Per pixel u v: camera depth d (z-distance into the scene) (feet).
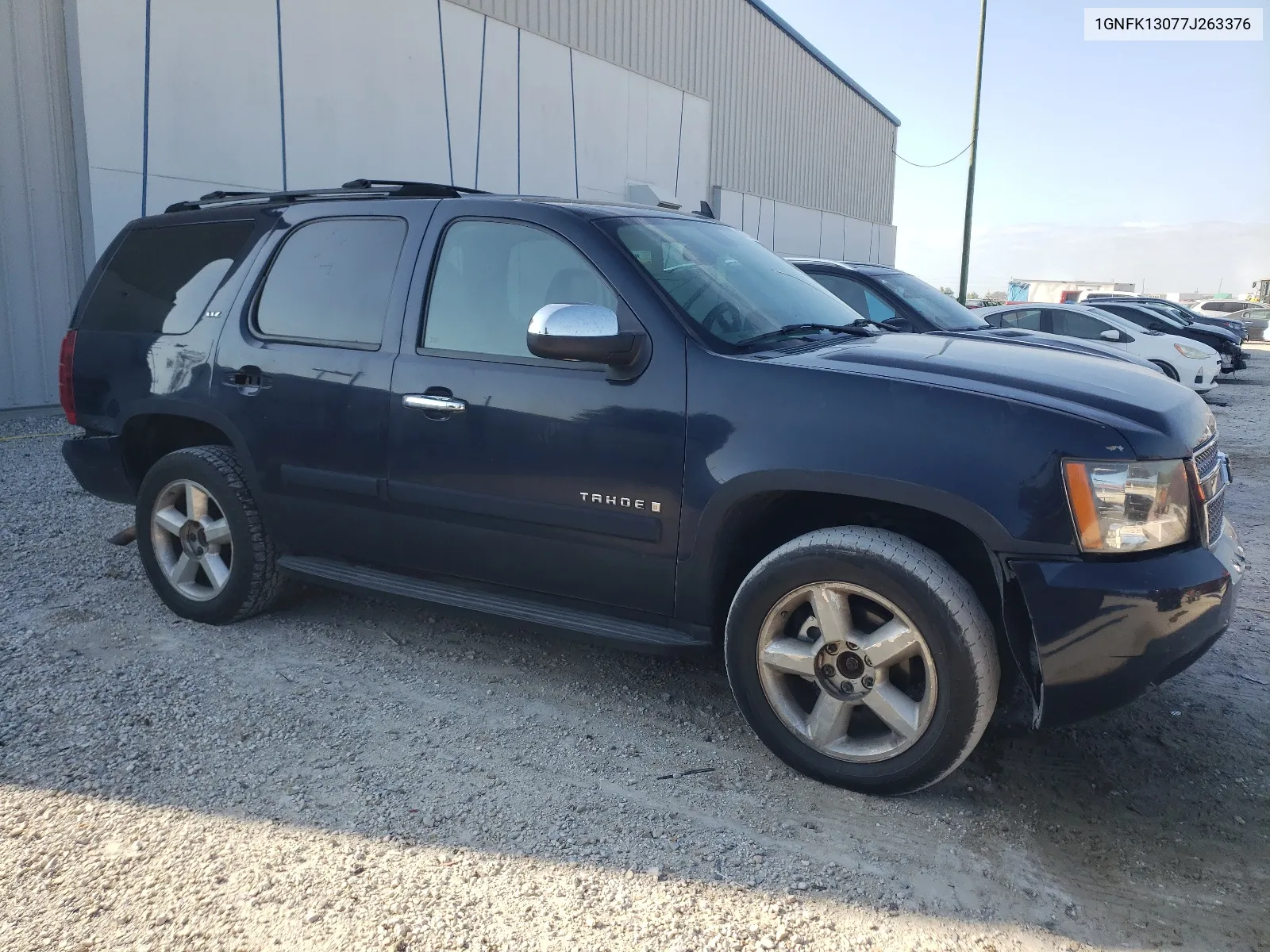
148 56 31.78
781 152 82.17
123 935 7.23
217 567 13.46
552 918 7.48
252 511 13.03
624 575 10.27
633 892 7.81
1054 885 8.02
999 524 8.37
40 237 30.27
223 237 13.79
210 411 13.02
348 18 38.68
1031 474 8.32
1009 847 8.54
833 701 9.24
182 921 7.39
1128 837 8.74
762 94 76.79
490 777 9.62
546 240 10.96
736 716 11.12
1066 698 8.45
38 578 15.57
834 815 9.01
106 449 14.32
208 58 33.60
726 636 9.77
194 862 8.16
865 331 12.03
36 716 10.73
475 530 11.10
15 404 30.22
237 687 11.60
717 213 71.92
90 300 14.88
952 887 7.95
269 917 7.45
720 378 9.57
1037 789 9.52
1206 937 7.39
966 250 79.10
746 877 8.04
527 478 10.55
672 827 8.77
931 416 8.69
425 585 11.92
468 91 45.29
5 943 7.12
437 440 11.10
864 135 101.40
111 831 8.57
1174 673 8.52
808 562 9.06
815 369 9.30
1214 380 46.78
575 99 53.16
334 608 14.43
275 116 36.22
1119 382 9.53
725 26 69.15
